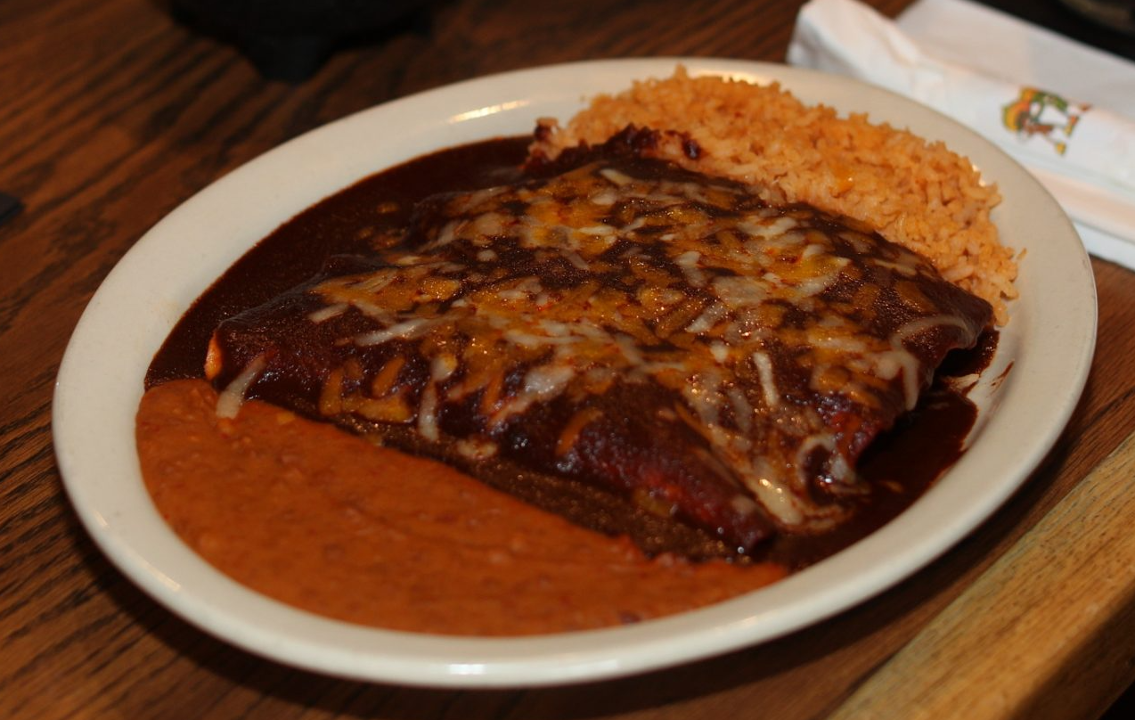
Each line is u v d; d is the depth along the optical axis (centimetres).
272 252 54
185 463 45
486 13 70
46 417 50
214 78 66
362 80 66
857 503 45
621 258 49
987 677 42
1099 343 52
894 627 43
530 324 47
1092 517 46
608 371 45
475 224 51
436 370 46
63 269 56
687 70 59
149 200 59
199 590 41
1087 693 44
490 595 42
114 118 64
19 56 67
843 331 47
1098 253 55
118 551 42
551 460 45
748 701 42
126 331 49
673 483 44
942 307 48
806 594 40
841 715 41
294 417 47
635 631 40
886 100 57
